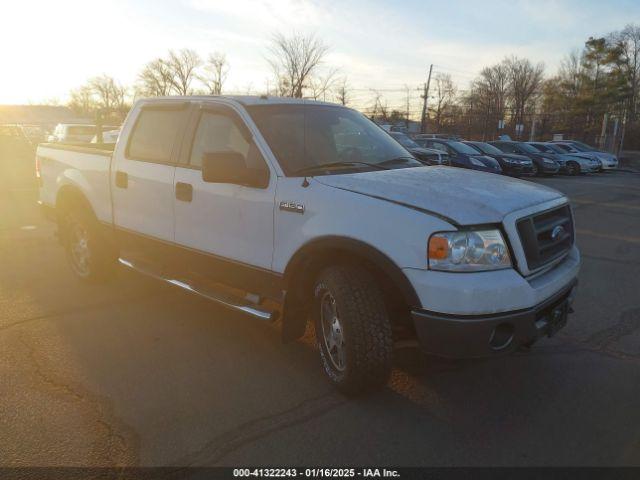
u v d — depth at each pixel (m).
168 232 4.59
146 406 3.39
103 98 75.38
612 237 9.26
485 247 3.01
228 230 4.06
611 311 5.27
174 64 57.84
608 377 3.85
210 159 3.59
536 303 3.13
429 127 70.06
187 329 4.64
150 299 5.38
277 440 3.05
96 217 5.39
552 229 3.48
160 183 4.58
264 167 3.86
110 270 5.62
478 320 2.94
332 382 3.59
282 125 4.09
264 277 3.86
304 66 37.38
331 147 4.14
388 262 3.12
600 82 55.38
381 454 2.94
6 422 3.19
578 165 24.81
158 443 3.01
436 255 2.99
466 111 71.44
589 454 2.95
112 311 5.03
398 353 4.16
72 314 4.94
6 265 6.53
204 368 3.92
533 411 3.39
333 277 3.36
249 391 3.60
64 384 3.65
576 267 3.66
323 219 3.42
